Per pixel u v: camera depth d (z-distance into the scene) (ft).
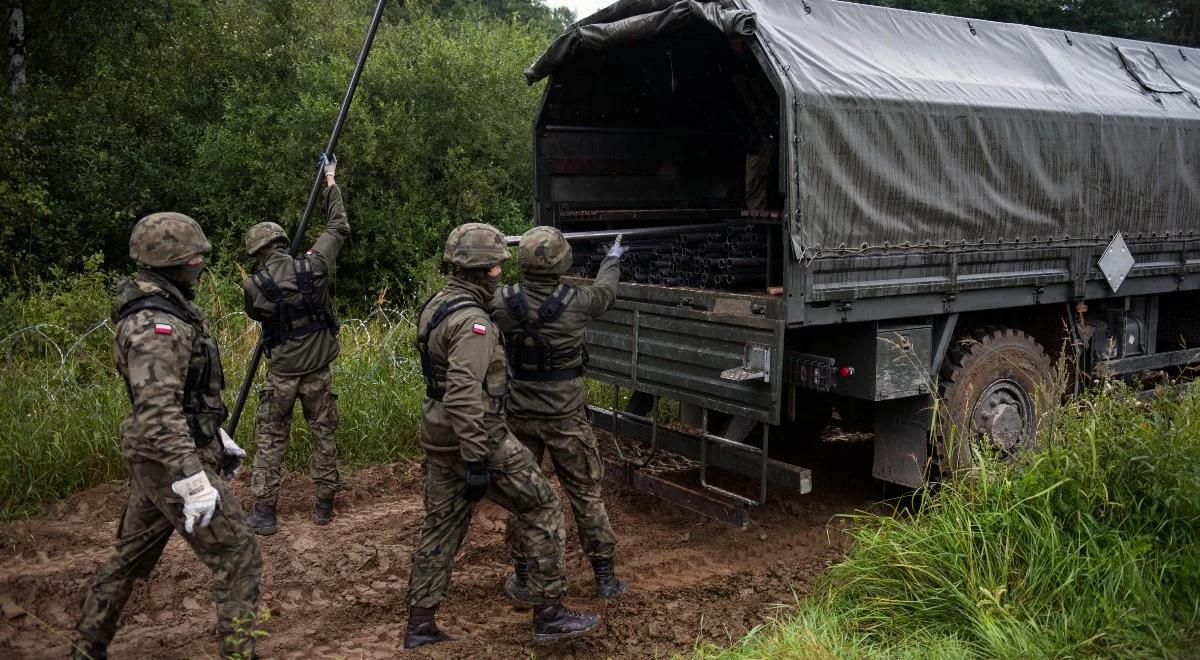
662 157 21.25
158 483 10.12
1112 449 13.91
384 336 26.32
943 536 13.08
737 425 15.57
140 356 9.84
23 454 17.94
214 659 12.03
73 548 15.55
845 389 16.24
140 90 35.14
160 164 34.01
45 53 36.06
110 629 10.76
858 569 13.21
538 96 37.14
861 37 16.28
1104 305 20.52
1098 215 18.78
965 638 11.89
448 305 11.82
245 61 37.04
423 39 36.42
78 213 31.40
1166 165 19.92
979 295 17.08
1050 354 19.58
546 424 13.35
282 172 31.30
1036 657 11.06
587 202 20.01
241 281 29.48
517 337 13.21
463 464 12.02
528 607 13.82
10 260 29.25
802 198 14.19
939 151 15.94
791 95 13.97
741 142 22.62
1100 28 53.42
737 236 17.21
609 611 13.43
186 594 13.84
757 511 17.92
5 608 13.17
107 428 19.06
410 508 17.80
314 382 16.44
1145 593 12.06
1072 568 12.50
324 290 16.46
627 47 18.83
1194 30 58.90
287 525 16.78
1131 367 20.59
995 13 53.21
